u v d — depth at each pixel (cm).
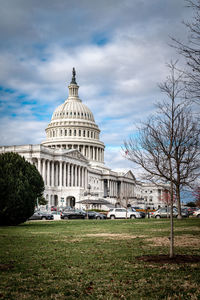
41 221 6631
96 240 2984
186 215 8006
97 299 1306
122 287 1457
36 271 1739
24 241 2930
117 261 1983
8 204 4800
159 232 3675
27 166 5244
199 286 1445
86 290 1423
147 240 2950
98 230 4059
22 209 4903
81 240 2998
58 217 8794
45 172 14688
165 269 1747
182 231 3750
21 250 2408
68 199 15288
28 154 14100
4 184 4784
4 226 4916
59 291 1403
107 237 3238
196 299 1275
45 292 1384
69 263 1938
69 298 1313
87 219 7756
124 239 3048
